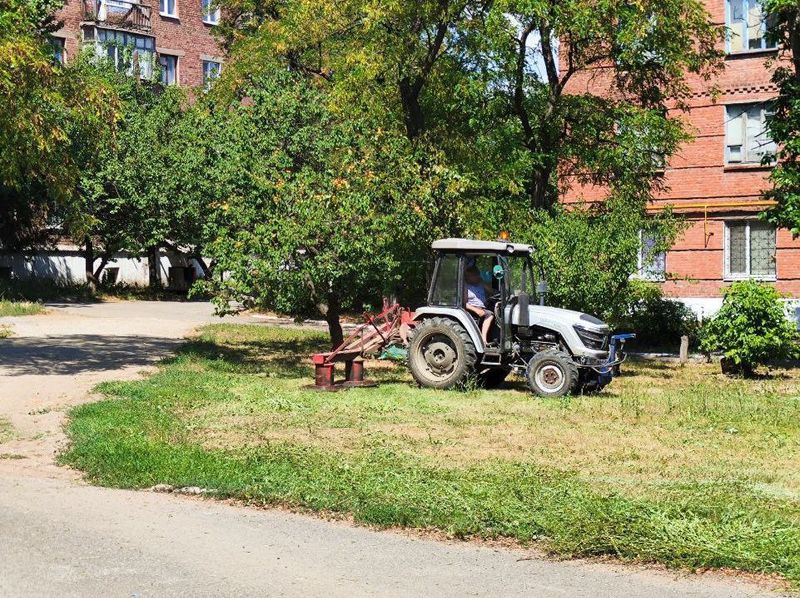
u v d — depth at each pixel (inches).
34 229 1747.0
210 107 933.2
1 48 738.2
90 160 1589.6
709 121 1216.2
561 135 1040.8
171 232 1690.5
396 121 1021.2
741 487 388.5
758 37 1193.4
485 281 714.2
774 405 634.8
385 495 353.7
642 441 498.9
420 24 992.2
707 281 1212.5
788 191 911.7
